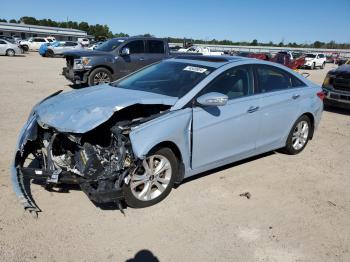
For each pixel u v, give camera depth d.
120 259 3.14
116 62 11.76
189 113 4.07
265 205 4.20
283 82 5.47
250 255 3.28
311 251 3.40
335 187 4.82
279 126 5.35
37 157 4.38
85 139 3.84
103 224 3.62
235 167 5.27
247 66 4.93
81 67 11.32
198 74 4.54
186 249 3.32
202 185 4.58
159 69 5.04
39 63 23.78
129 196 3.76
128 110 4.23
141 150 3.53
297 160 5.74
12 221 3.58
